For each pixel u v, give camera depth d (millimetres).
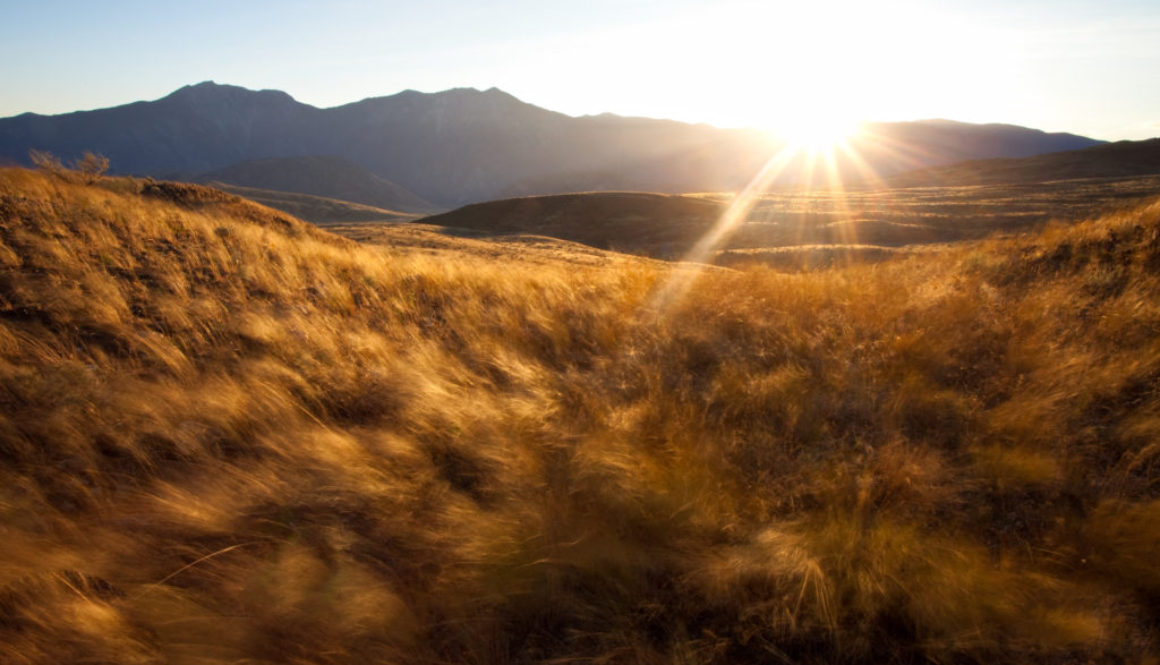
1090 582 2541
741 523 2928
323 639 2273
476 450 3457
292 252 7961
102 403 3604
